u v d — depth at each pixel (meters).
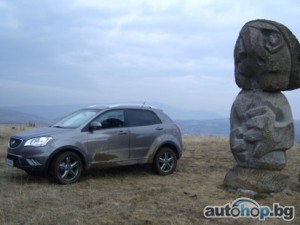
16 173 7.09
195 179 6.84
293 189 5.85
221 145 11.45
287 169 7.71
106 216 4.61
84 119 6.73
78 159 6.41
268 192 5.44
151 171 7.54
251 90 5.73
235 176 5.70
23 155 6.18
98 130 6.64
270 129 5.40
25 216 4.60
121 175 7.15
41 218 4.48
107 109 6.85
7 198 5.33
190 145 11.41
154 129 7.21
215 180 6.71
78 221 4.40
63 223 4.34
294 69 5.57
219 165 8.25
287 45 5.50
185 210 4.88
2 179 6.59
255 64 5.52
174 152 7.45
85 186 6.20
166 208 4.96
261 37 5.46
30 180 6.55
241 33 5.71
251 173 5.55
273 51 5.38
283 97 5.64
